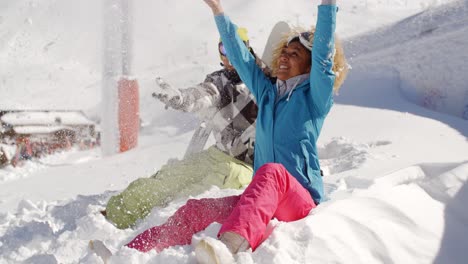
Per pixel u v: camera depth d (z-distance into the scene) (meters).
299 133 2.73
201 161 3.54
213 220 2.43
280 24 3.77
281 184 2.39
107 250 2.16
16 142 10.65
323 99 2.73
